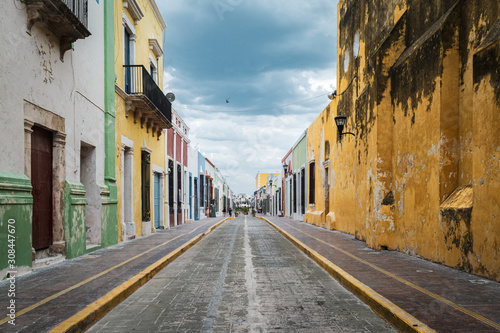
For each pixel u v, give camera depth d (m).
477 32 6.94
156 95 16.59
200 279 7.36
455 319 4.26
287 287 6.62
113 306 5.39
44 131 8.49
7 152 6.70
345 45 16.06
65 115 9.09
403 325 4.23
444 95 7.62
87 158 11.11
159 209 20.00
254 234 18.05
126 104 14.16
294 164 33.19
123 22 14.20
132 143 15.00
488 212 6.11
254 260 9.71
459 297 5.17
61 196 8.90
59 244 8.79
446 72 7.61
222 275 7.74
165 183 20.86
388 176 10.31
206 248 12.39
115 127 12.91
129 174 14.66
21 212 7.00
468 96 7.25
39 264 7.89
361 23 13.16
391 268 7.43
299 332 4.35
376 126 10.36
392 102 10.30
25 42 7.30
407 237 9.36
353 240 12.98
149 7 18.25
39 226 8.27
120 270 7.55
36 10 7.35
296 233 16.17
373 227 10.52
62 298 5.35
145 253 10.13
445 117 7.63
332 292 6.23
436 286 5.82
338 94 17.30
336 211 17.75
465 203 6.90
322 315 4.98
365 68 12.37
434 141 7.92
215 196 54.22
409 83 9.19
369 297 5.35
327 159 19.83
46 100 8.15
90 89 10.73
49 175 8.73
